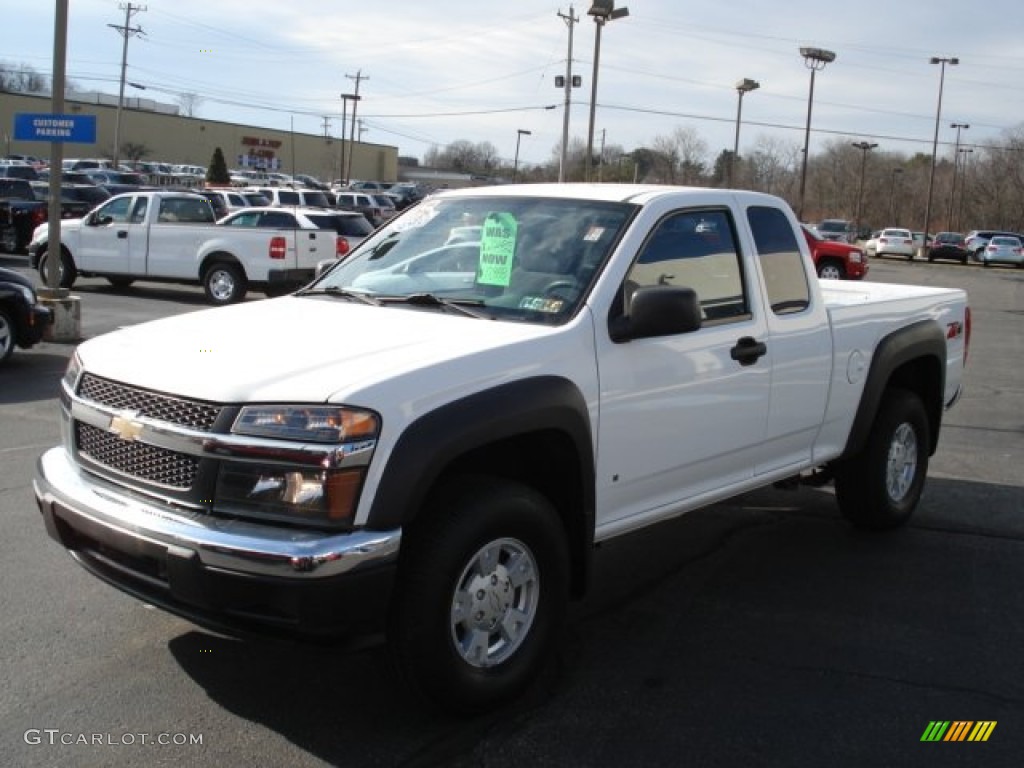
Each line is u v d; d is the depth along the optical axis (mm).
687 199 4648
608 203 4500
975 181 95812
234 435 3246
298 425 3199
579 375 3893
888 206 103125
